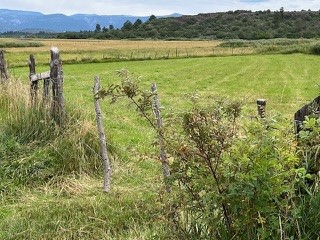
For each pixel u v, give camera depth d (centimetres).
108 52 7450
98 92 350
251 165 307
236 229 325
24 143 815
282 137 337
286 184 332
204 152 313
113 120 1455
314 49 6975
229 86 3103
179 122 321
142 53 7000
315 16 15812
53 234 548
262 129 319
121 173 772
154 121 381
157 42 12050
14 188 699
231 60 5891
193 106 321
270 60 5816
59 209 609
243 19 16812
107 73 3950
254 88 2975
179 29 16725
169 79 3531
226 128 313
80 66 4897
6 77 1162
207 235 348
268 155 310
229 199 314
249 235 324
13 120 844
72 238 545
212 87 3027
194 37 15338
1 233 553
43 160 754
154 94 354
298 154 361
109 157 827
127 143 1074
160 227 498
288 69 4547
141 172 789
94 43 11388
